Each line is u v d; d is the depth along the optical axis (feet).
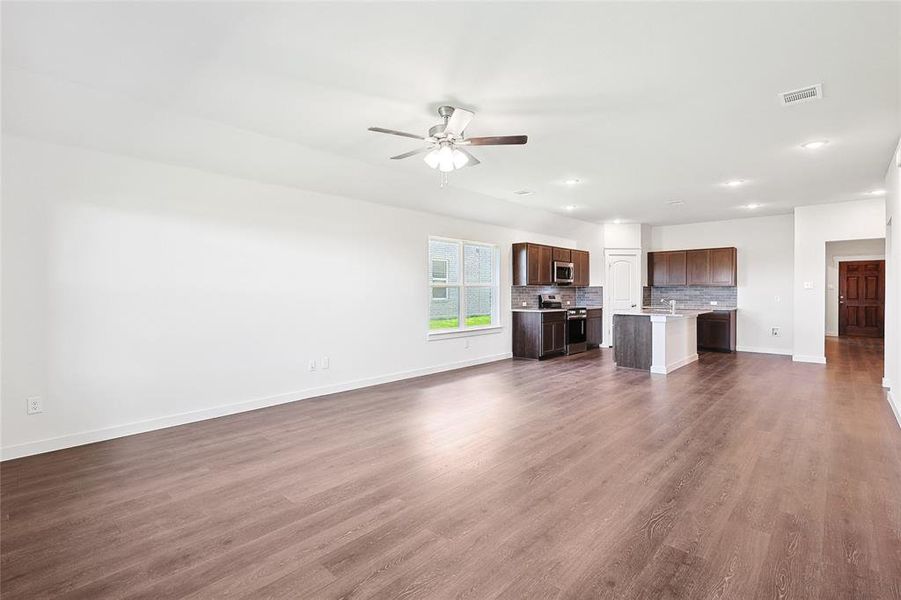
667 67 8.89
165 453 11.02
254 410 14.85
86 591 6.00
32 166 10.84
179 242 13.26
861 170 16.49
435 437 12.10
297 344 16.10
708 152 14.37
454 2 6.86
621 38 7.86
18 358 10.69
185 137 12.16
